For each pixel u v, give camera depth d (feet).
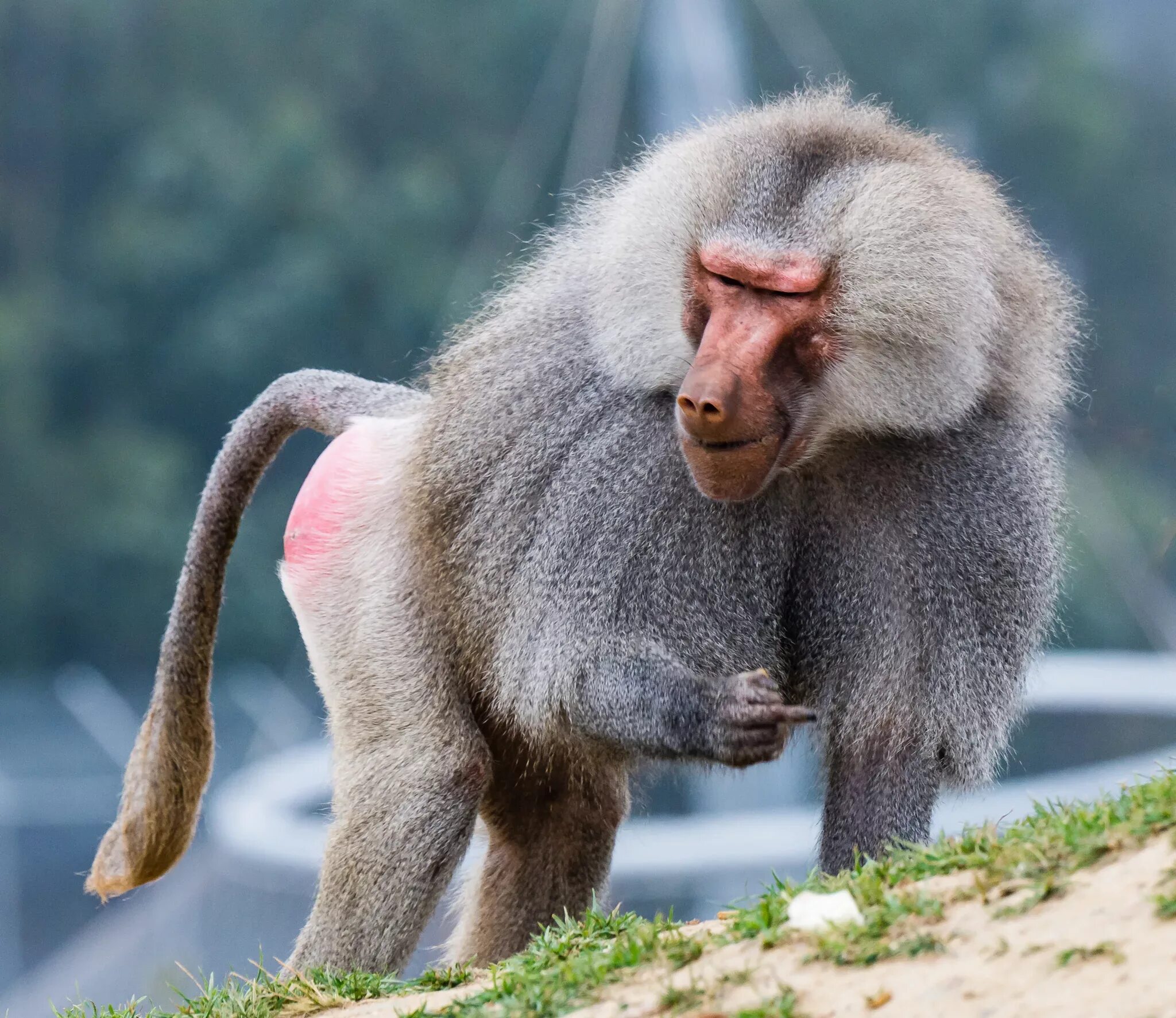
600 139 208.95
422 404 54.49
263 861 110.73
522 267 50.39
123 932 152.97
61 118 380.78
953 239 42.22
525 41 379.14
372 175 369.71
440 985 41.47
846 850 44.50
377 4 376.68
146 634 340.80
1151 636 221.25
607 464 44.52
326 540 53.06
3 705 290.35
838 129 44.06
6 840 229.66
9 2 371.97
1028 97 330.95
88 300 359.87
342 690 51.60
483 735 51.29
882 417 42.73
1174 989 25.80
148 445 352.90
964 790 44.34
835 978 29.99
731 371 41.27
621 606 44.21
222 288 358.02
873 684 44.47
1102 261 339.77
